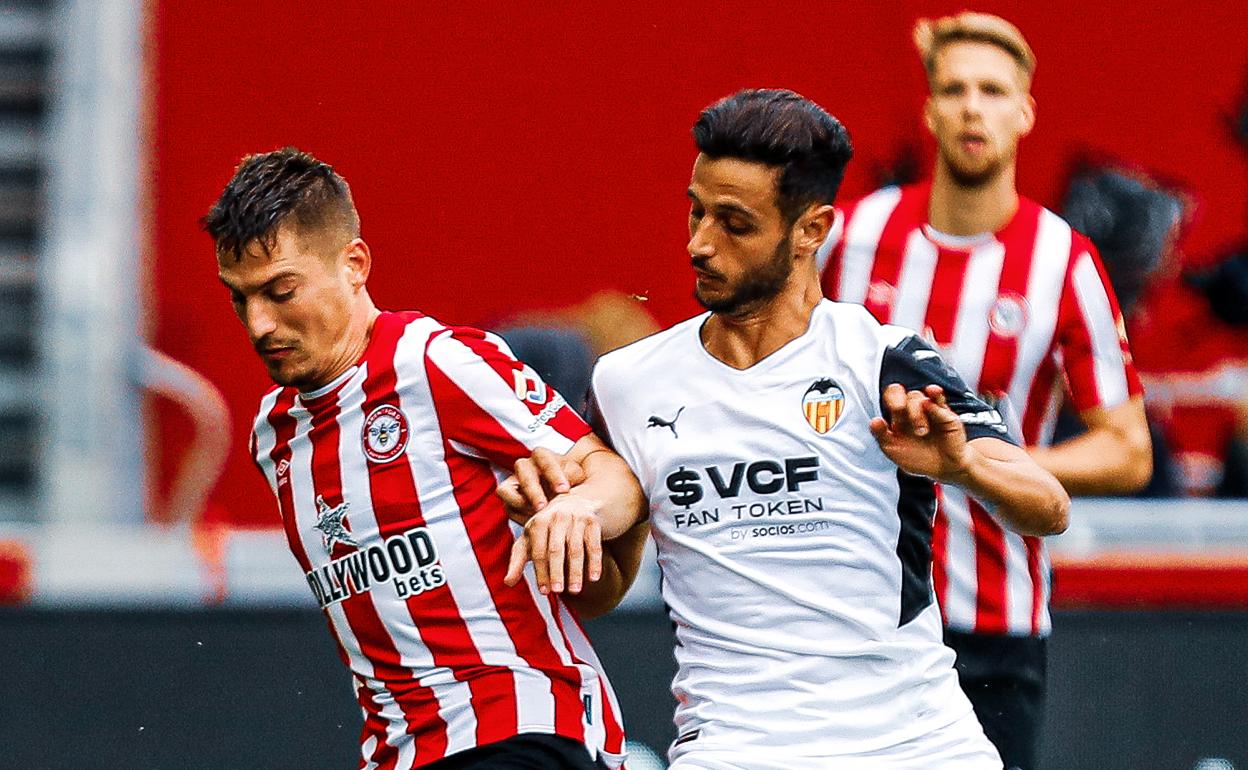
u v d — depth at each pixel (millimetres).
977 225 14898
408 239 21891
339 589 11305
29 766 17953
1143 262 22047
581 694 11211
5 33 24766
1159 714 18297
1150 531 18750
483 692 10969
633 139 21953
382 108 21953
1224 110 22156
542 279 21891
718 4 21922
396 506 11062
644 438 10734
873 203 15367
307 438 11305
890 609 10438
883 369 10430
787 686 10383
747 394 10531
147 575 18312
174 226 22297
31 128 24469
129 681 18141
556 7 21938
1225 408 21656
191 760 18078
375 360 11102
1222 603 18469
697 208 10359
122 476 22391
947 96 14844
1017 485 10086
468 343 11195
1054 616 18359
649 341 10914
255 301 10781
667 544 10758
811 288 10711
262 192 10711
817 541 10398
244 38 22094
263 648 18266
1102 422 14695
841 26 21812
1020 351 14805
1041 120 22281
